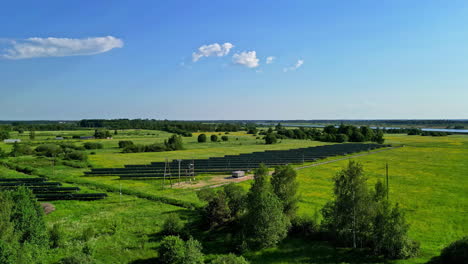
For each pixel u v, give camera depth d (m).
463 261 30.58
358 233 37.31
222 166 95.56
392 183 73.88
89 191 66.00
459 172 88.75
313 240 39.69
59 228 41.97
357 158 121.25
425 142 190.25
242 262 30.61
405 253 33.59
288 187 44.06
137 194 63.38
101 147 164.00
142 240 39.72
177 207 54.16
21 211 35.59
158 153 145.62
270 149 160.62
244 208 45.31
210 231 43.03
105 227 43.97
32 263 30.94
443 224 44.62
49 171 91.62
